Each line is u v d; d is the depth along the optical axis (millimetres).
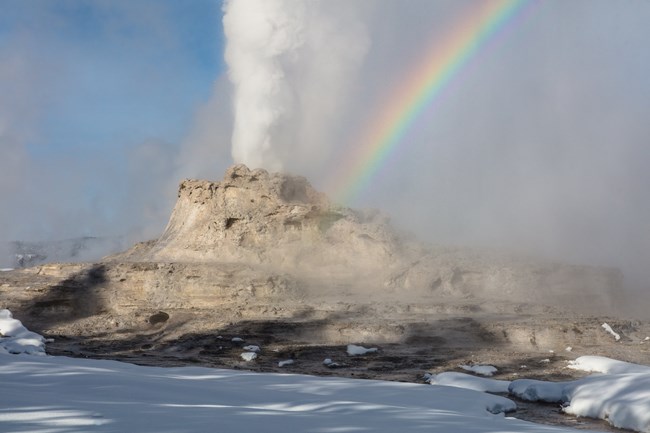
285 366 23281
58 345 29438
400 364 23219
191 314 32531
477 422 8773
